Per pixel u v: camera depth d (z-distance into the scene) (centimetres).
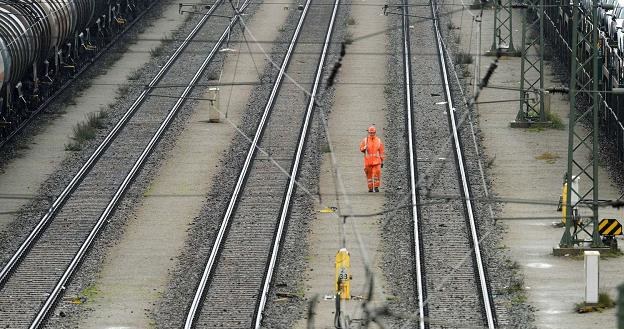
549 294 8906
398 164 12381
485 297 8719
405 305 8656
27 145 12988
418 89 15500
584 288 8950
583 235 10262
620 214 10825
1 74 11781
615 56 12731
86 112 14425
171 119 14062
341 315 8394
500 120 14162
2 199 11212
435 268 9425
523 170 12175
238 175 11944
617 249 9800
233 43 18125
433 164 12312
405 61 16900
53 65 14862
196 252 9831
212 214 10775
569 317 8431
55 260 9675
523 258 9706
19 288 9094
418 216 10638
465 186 11450
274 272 9344
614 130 12750
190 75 16275
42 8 13950
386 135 13512
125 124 13888
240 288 9031
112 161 12469
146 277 9300
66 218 10656
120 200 11138
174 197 11281
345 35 18612
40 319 8438
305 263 9556
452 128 13612
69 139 13288
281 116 14300
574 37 9788
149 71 16488
